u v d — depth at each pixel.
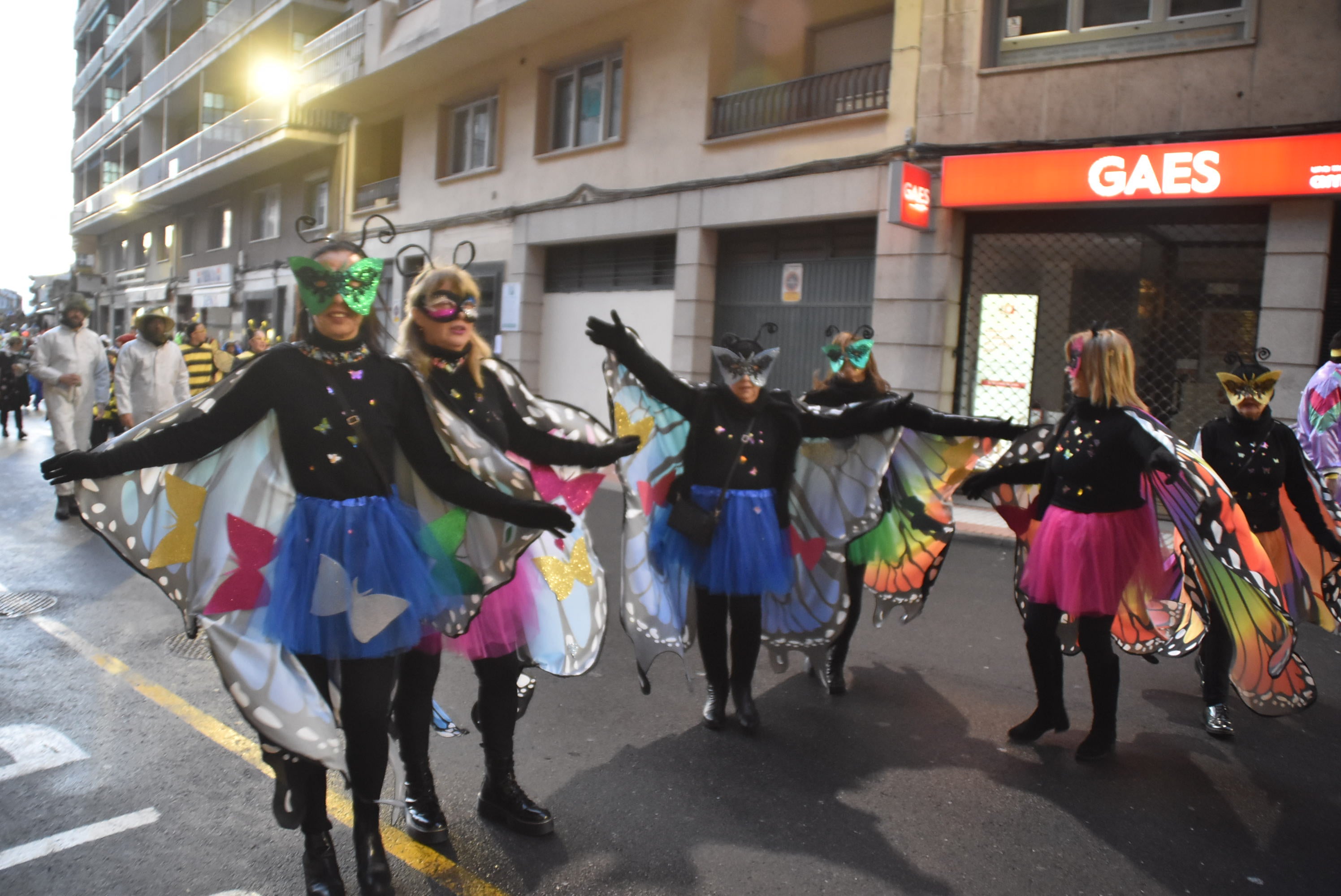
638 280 14.57
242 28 24.31
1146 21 9.38
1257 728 4.39
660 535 4.26
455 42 15.84
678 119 13.37
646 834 3.23
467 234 17.62
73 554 7.31
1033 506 4.28
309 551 2.62
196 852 3.04
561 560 3.49
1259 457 4.39
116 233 39.16
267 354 2.68
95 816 3.26
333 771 3.66
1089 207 9.67
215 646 2.61
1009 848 3.21
